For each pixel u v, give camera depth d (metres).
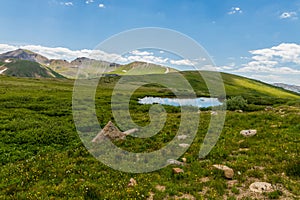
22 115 32.09
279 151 16.48
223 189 12.15
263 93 169.62
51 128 25.48
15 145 20.61
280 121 25.11
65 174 14.05
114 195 11.70
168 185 12.77
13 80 108.56
